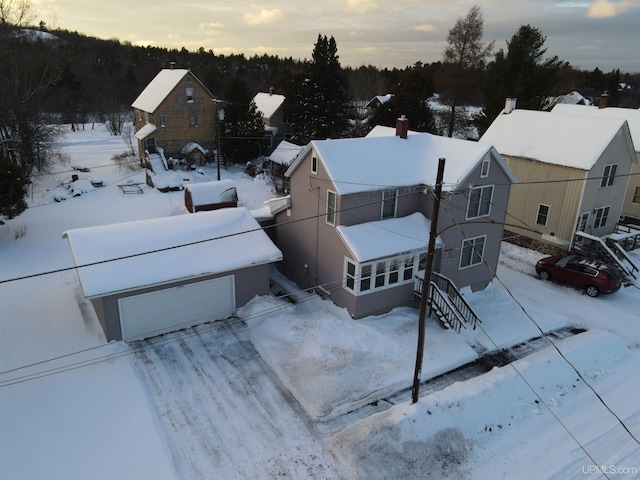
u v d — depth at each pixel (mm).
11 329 17734
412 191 20438
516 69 43969
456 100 59719
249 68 124062
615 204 28453
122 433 13023
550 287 23375
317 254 21062
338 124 48781
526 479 12125
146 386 15125
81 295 20578
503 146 29250
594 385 16062
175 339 17859
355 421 13930
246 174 43281
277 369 16125
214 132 46969
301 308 20453
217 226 20719
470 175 19844
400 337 18109
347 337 17328
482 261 22188
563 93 70250
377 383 15578
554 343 18438
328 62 47125
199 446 12812
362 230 19188
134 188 37188
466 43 55438
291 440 13156
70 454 12273
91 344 17062
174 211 32281
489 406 14406
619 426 14141
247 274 19625
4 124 35375
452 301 19453
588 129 26672
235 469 12109
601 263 22859
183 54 126500
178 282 17906
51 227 28469
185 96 44531
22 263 23625
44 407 13828
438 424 13469
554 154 26734
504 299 21906
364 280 18734
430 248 12602
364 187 18906
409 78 47750
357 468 12195
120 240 18766
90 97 81875
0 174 24609
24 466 11820
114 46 127625
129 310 17219
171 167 42875
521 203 28734
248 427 13570
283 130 53000
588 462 12734
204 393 14898
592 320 20406
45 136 38750
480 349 17984
